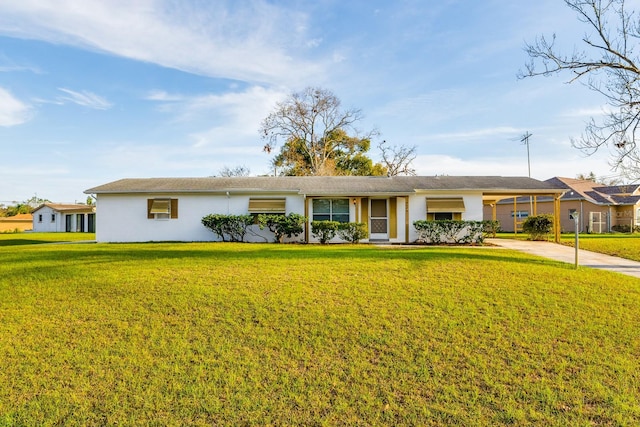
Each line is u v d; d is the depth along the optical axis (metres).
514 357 4.93
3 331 5.73
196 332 5.71
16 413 3.84
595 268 10.53
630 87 12.50
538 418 3.73
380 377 4.53
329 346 5.30
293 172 43.69
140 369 4.70
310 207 19.75
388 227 19.77
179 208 19.92
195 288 7.64
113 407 3.96
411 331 5.70
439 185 20.31
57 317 6.27
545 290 7.55
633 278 9.05
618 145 12.82
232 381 4.44
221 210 19.91
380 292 7.39
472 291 7.46
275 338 5.53
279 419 3.77
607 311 6.44
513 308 6.56
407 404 4.00
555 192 19.30
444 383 4.38
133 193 19.86
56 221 46.97
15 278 8.60
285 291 7.44
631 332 5.62
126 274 8.84
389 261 10.51
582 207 33.00
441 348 5.19
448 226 18.53
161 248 14.70
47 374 4.57
